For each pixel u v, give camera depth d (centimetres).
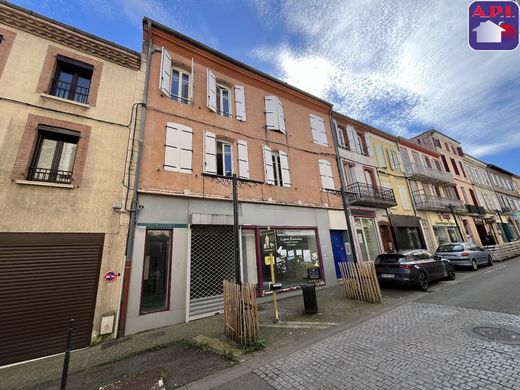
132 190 696
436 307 632
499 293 713
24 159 585
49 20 708
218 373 382
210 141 901
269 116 1140
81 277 578
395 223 1504
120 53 800
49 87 671
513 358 341
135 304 621
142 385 361
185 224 759
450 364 342
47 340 516
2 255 514
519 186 3606
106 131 707
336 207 1220
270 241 645
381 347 422
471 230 2206
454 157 2541
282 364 394
